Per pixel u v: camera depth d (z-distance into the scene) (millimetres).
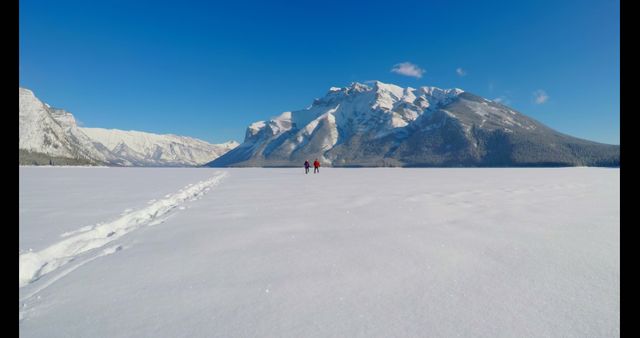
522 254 5223
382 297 3652
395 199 12641
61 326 3055
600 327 2938
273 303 3527
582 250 5406
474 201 11844
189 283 4109
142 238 6445
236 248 5695
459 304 3461
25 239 6203
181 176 36812
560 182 22266
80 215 9125
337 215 8992
